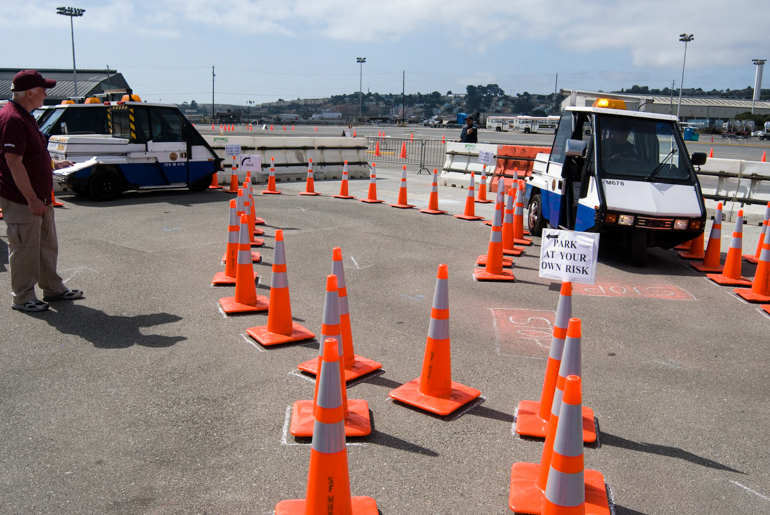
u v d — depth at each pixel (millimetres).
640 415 4094
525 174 15945
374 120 105938
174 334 5285
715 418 4082
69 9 47250
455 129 79125
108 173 12188
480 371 4711
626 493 3191
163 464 3330
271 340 5078
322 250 8703
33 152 5465
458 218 11719
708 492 3227
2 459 3340
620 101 9305
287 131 55781
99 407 3955
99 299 6172
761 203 12492
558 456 2459
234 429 3719
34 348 4883
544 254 4426
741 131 74875
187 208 11586
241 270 5945
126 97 12562
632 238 8102
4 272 7035
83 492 3064
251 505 2990
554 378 3730
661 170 8430
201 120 92000
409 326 5684
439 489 3160
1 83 55781
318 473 2672
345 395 3770
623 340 5535
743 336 5734
